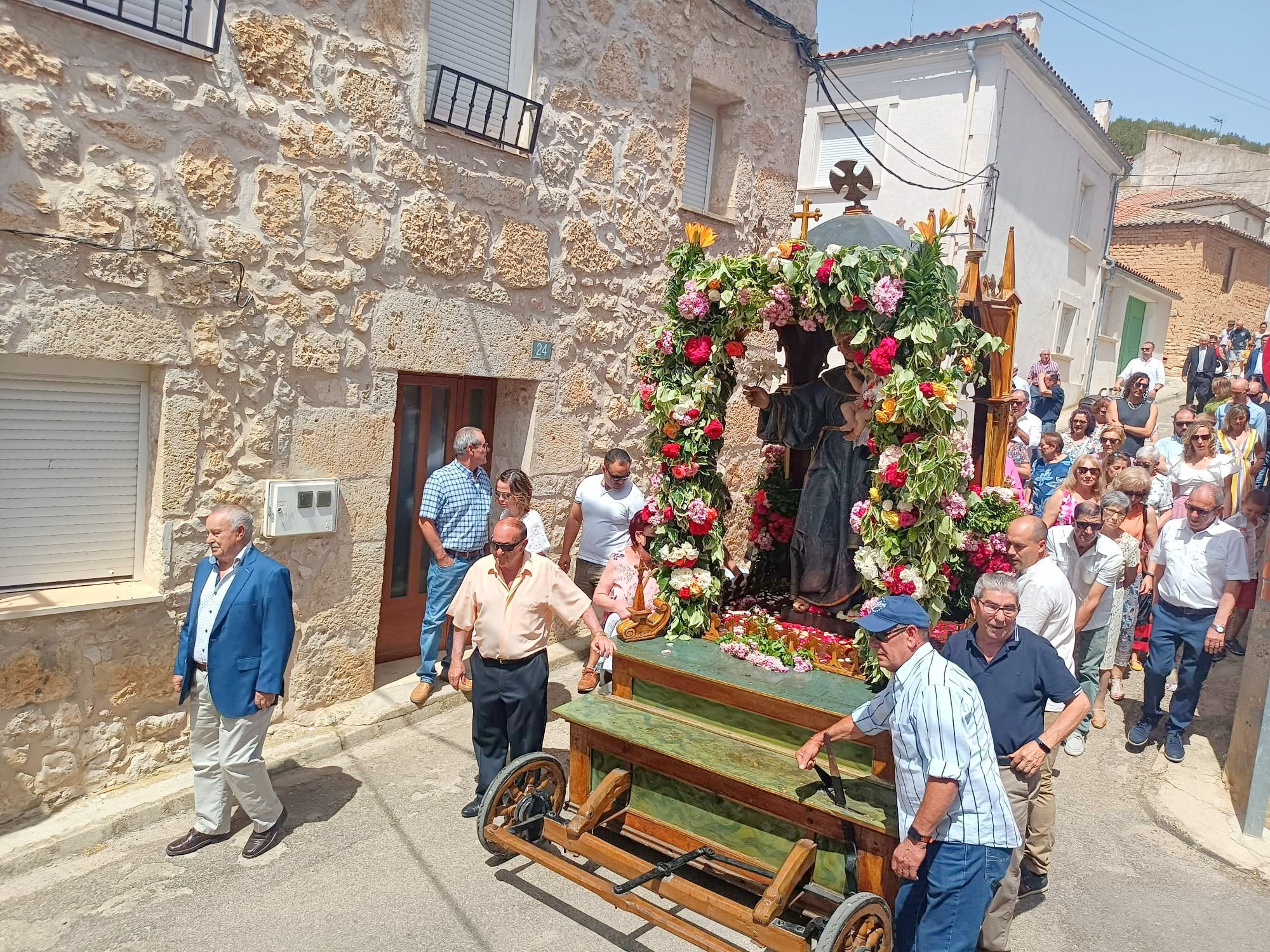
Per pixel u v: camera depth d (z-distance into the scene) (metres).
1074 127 15.42
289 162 4.74
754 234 8.02
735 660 3.97
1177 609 5.37
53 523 4.21
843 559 4.16
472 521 5.59
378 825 4.29
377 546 5.43
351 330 5.13
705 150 7.82
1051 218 15.21
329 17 4.80
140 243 4.20
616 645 4.09
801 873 3.14
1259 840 4.50
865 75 13.58
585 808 3.61
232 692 3.83
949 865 2.92
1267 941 3.72
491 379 6.50
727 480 8.26
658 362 4.41
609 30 6.40
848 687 3.65
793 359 4.67
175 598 4.49
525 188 5.97
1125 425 9.11
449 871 3.93
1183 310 22.16
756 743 3.62
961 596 4.52
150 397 4.45
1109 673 6.11
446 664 6.14
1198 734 5.86
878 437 3.70
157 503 4.45
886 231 4.21
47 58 3.84
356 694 5.47
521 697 4.18
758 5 7.59
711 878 3.74
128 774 4.39
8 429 4.02
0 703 3.93
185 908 3.58
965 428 3.87
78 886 3.71
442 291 5.57
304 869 3.89
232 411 4.67
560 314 6.40
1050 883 4.09
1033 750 3.21
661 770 3.67
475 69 5.77
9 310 3.82
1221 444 6.90
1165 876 4.21
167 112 4.25
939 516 3.59
